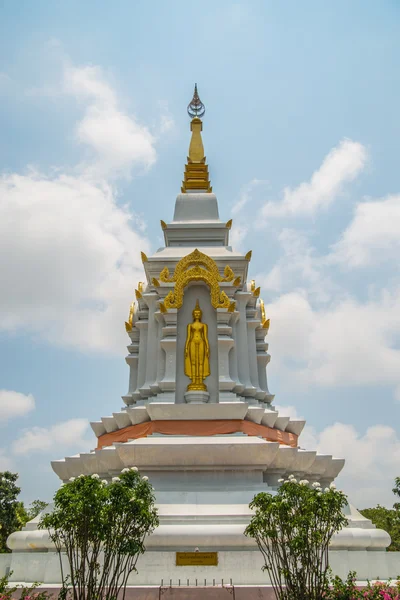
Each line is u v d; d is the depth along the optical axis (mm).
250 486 18734
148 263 25281
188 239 27219
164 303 23656
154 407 20672
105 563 12547
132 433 21797
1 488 37031
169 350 23094
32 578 16156
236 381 22938
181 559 15578
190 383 22906
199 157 31250
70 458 21141
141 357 25375
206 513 16844
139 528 12898
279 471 20328
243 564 15508
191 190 30047
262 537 13570
